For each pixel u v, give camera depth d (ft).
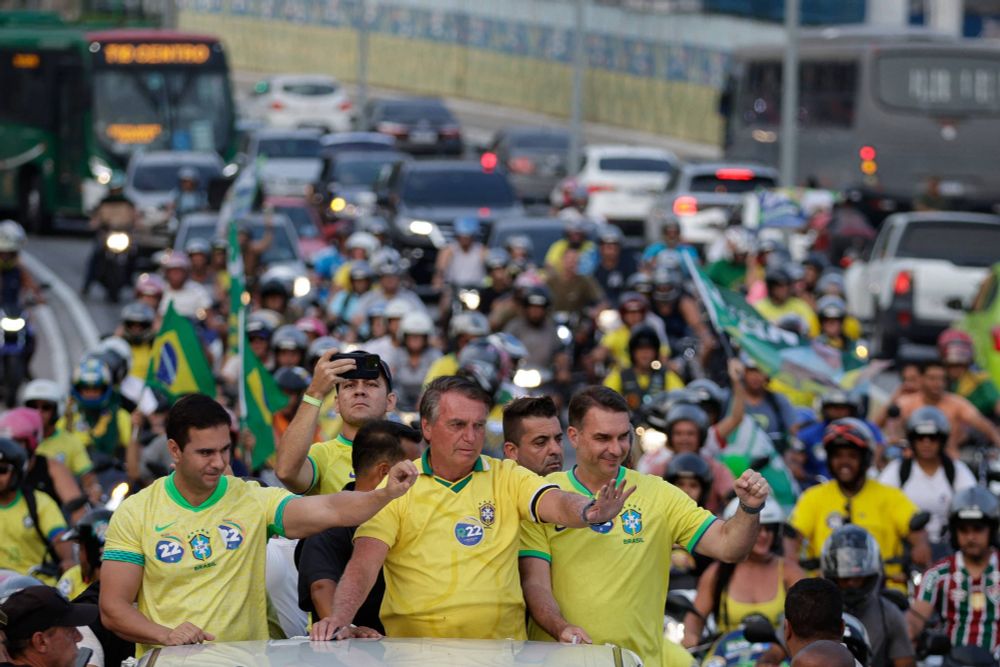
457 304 183.01
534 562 57.88
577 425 59.26
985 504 80.74
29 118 318.04
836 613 57.72
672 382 124.67
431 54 571.28
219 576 54.60
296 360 118.21
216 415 54.49
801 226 199.82
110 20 335.47
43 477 90.48
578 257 163.12
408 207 255.50
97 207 242.78
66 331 211.00
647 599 58.95
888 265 208.23
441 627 54.85
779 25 494.18
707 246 282.56
